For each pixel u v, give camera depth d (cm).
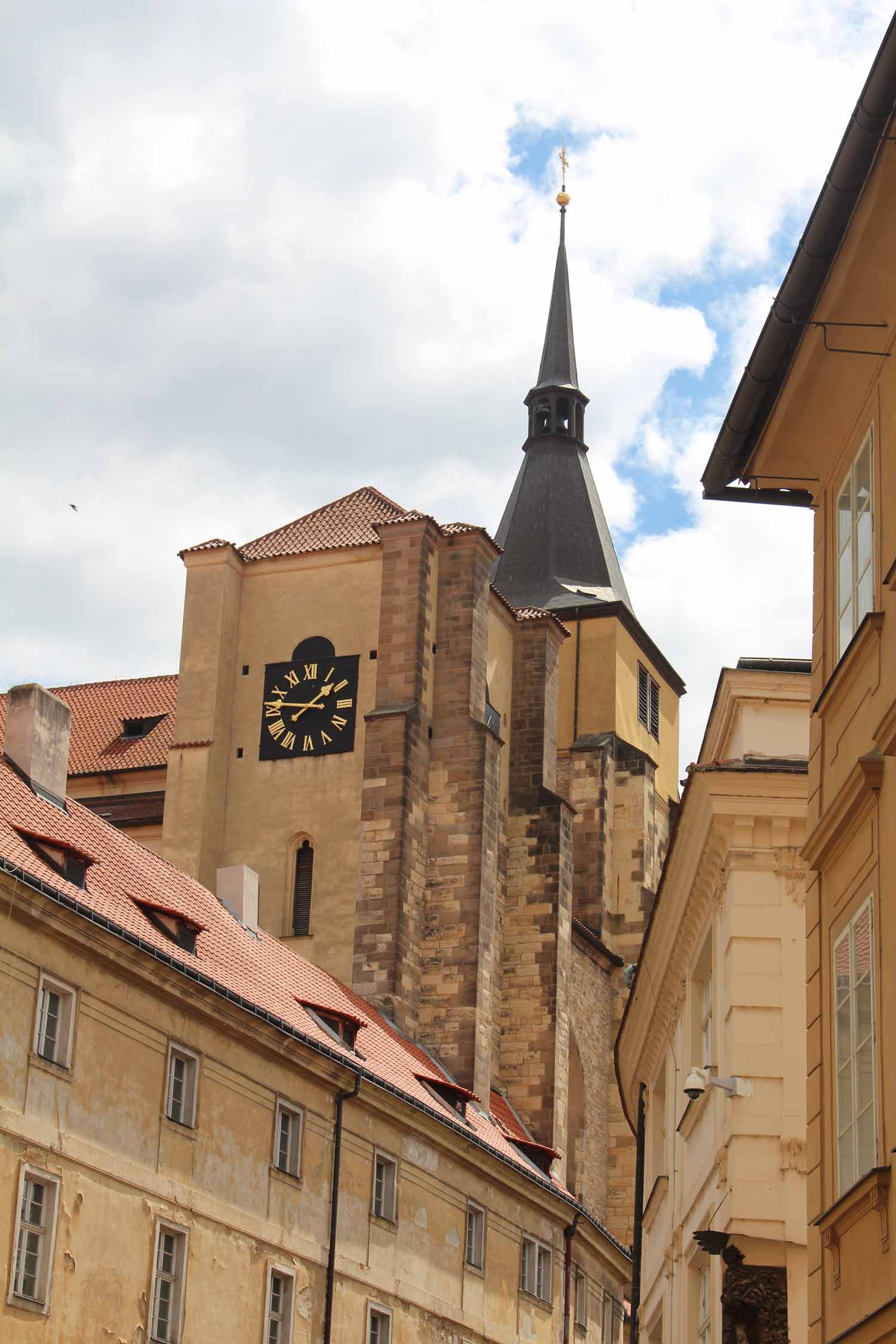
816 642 2553
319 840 8544
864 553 2334
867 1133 2141
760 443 2552
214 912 6494
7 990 4519
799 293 2272
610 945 10350
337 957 8288
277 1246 5478
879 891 2131
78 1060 4747
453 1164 6556
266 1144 5503
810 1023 2419
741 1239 2841
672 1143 3959
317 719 8769
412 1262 6194
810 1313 2303
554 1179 8181
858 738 2269
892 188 2039
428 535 8881
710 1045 3359
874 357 2320
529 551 11881
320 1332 5628
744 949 2989
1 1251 4378
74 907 4719
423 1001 8350
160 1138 5025
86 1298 4653
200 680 8875
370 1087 6000
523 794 9362
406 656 8712
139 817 9319
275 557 9081
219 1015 5319
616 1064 5053
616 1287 8150
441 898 8488
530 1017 8881
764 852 3030
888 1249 2017
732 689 3136
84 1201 4684
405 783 8444
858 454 2398
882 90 1911
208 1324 5125
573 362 12719
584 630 11156
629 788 10694
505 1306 6800
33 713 5769
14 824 5244
